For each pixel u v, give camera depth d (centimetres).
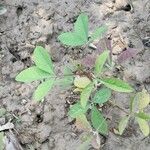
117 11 43
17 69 42
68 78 34
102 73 36
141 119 32
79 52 41
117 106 37
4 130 39
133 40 41
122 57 34
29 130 38
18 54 43
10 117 39
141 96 33
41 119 39
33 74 30
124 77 39
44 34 43
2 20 44
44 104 39
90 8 43
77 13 43
